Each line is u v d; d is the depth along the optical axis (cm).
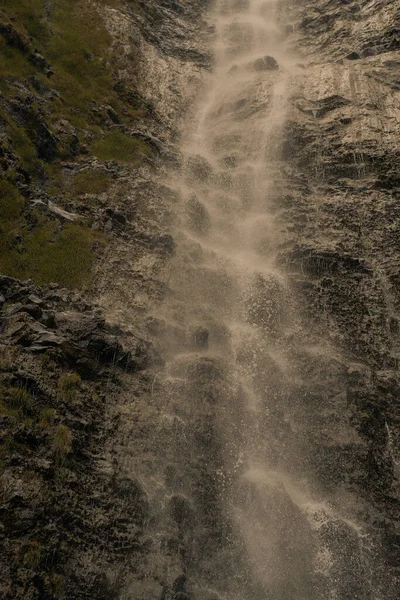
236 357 1731
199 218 2238
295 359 1755
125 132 2528
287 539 1326
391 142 2500
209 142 2762
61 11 3055
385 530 1403
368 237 2155
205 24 3916
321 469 1506
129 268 1848
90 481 1198
